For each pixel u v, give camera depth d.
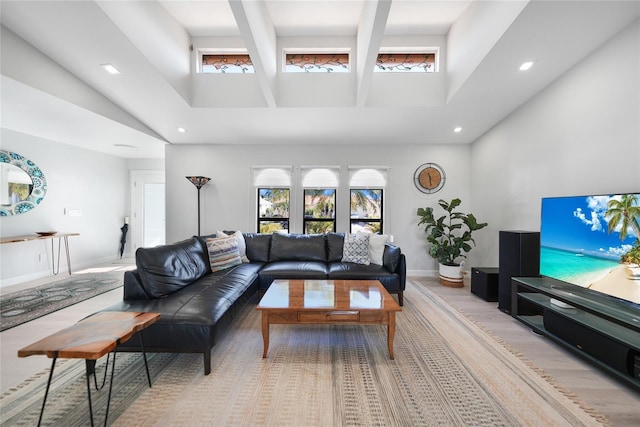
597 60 2.31
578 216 2.15
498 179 3.72
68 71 2.80
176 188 4.52
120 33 2.36
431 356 2.01
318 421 1.40
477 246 4.22
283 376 1.77
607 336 1.71
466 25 2.84
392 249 3.20
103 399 1.54
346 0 2.80
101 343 1.26
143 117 3.66
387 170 4.45
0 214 3.67
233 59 3.52
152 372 1.80
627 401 1.54
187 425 1.36
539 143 2.99
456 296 3.38
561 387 1.66
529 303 2.59
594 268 2.01
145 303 2.02
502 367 1.87
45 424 1.36
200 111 3.52
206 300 2.08
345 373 1.80
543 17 2.06
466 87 2.96
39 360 1.93
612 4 1.93
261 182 4.50
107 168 5.30
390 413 1.45
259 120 3.72
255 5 2.56
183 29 3.21
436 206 4.46
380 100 3.37
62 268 4.46
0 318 2.63
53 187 4.33
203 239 3.39
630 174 2.05
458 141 4.36
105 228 5.27
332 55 3.50
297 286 2.52
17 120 3.35
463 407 1.49
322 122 3.77
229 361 1.94
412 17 3.00
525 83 2.85
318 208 4.53
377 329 2.47
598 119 2.30
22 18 2.25
